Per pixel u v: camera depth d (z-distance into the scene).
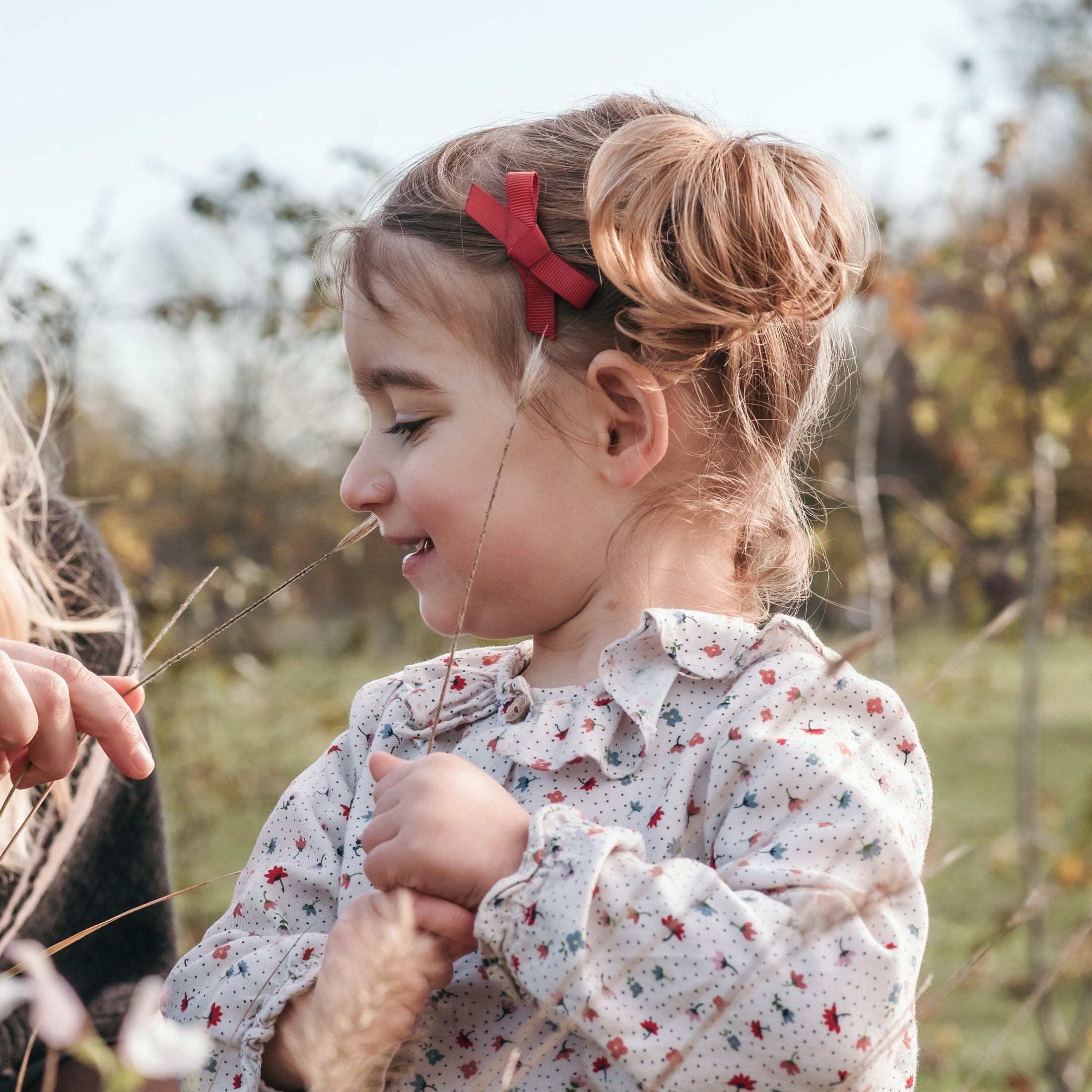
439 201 1.23
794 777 0.99
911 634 3.46
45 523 1.44
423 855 0.92
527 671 1.23
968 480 3.99
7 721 0.96
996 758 7.16
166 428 5.01
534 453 1.15
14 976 1.16
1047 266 3.69
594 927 0.90
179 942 1.51
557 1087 0.96
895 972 0.88
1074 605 4.33
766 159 1.26
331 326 4.30
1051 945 3.57
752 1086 0.86
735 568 1.29
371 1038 0.82
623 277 1.15
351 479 1.21
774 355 1.31
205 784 4.00
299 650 5.01
